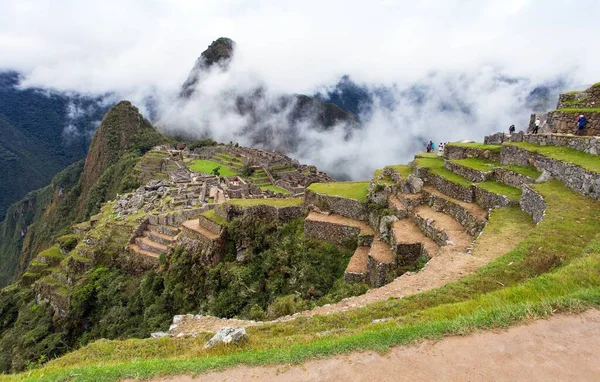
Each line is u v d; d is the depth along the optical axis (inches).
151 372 341.1
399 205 906.1
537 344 283.1
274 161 4475.9
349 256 963.3
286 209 1219.9
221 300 1050.7
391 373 275.3
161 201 2257.6
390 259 746.2
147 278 1466.5
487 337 300.4
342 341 327.0
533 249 464.4
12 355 1579.7
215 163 4254.4
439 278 485.4
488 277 442.9
